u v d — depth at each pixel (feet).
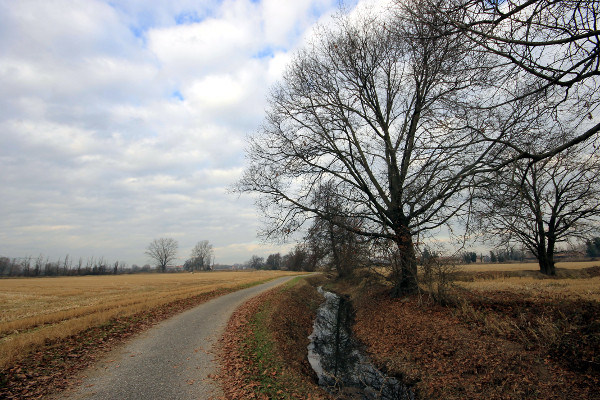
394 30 36.55
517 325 32.58
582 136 18.20
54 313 54.19
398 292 53.93
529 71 17.88
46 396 20.90
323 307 79.30
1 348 28.37
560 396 22.33
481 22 16.99
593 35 15.57
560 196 49.32
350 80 53.21
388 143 52.75
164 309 58.23
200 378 25.20
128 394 21.79
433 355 33.06
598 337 25.57
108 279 218.18
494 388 25.23
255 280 161.07
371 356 38.37
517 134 24.39
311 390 26.12
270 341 36.73
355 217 51.19
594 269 85.56
